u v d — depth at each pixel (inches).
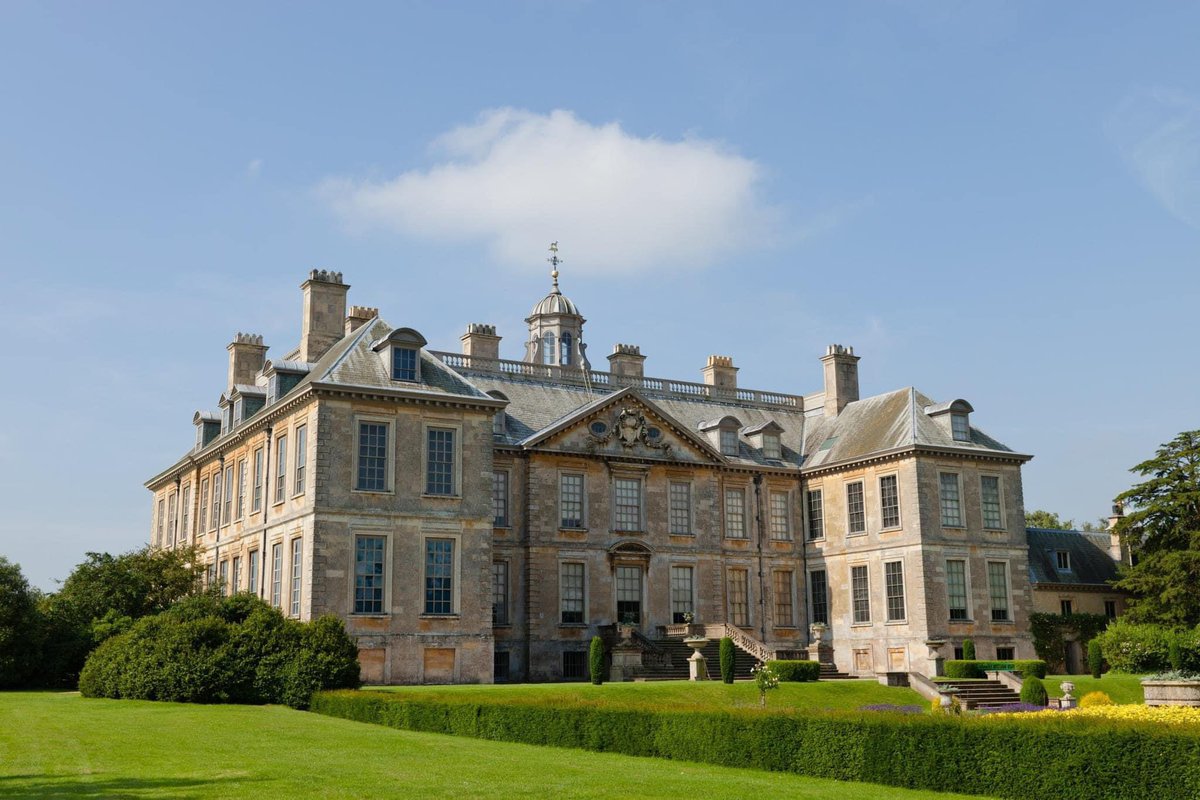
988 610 2316.7
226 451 2289.6
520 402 2321.6
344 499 1824.6
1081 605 2701.8
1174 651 2128.4
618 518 2294.5
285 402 1924.2
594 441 2282.2
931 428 2354.8
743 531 2464.3
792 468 2536.9
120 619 1968.5
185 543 2356.1
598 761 943.0
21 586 1875.0
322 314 2196.1
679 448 2390.5
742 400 2677.2
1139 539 2556.6
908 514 2285.9
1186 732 698.2
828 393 2674.7
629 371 2598.4
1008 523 2388.0
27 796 695.7
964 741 799.7
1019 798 767.1
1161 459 2519.7
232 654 1489.9
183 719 1229.7
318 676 1465.3
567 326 3363.7
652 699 1676.9
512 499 2193.7
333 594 1791.3
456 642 1871.3
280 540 1929.1
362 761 904.9
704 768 920.3
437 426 1923.0
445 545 1898.4
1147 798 705.6
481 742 1090.7
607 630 2199.8
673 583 2335.1
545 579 2183.8
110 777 786.8
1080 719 781.3
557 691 1631.4
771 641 2436.0
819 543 2500.0
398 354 1921.8
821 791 789.9
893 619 2297.0
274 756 929.5
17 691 1782.7
